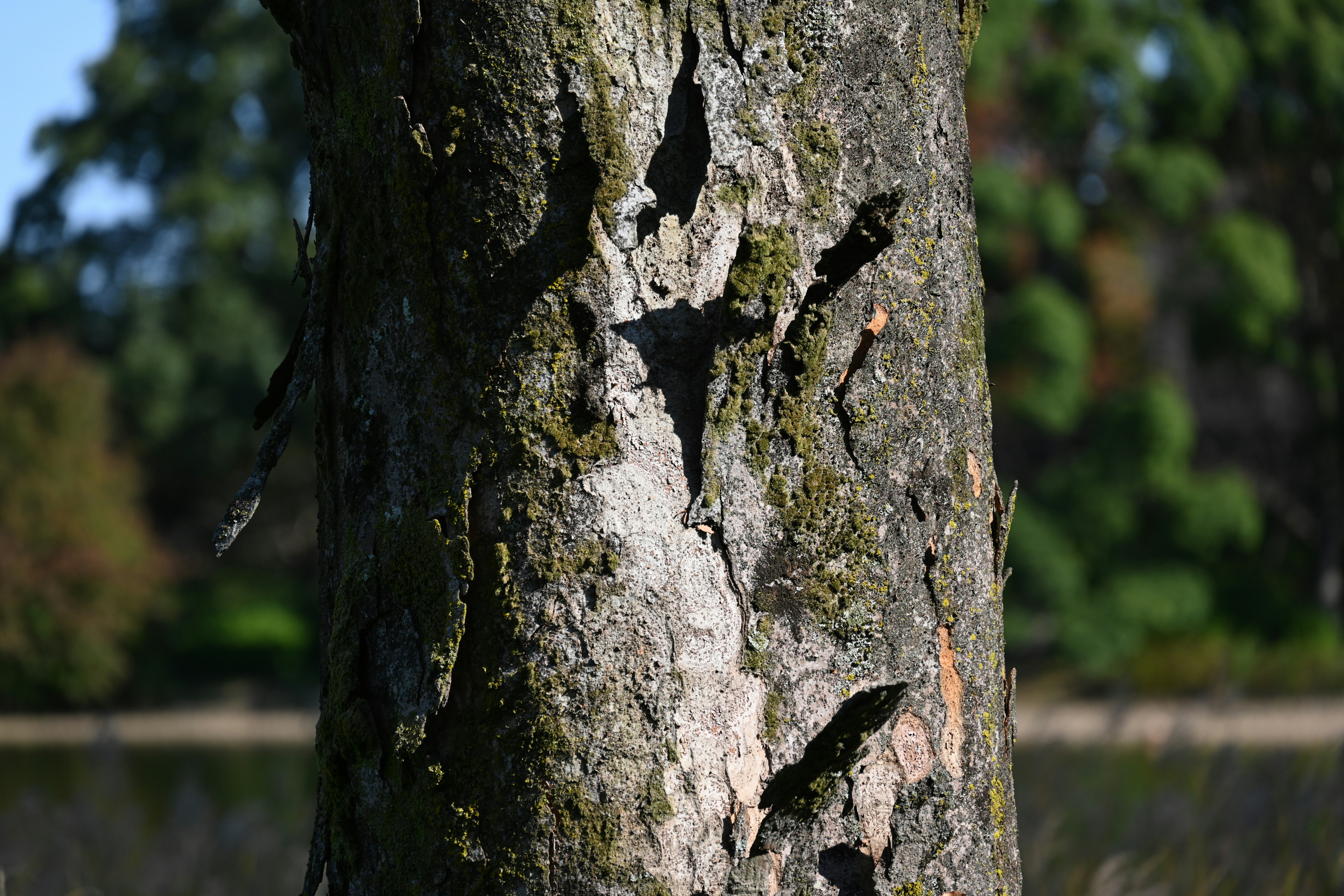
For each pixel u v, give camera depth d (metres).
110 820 7.38
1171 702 25.91
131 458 42.22
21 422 38.66
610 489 3.71
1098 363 32.97
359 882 3.76
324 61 3.82
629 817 3.69
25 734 30.55
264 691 38.72
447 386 3.73
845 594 3.75
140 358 45.94
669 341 3.72
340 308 3.80
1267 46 32.69
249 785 13.04
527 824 3.69
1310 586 34.72
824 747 3.71
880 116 3.78
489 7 3.71
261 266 47.62
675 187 3.73
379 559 3.75
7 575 37.00
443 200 3.72
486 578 3.71
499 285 3.72
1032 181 31.58
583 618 3.70
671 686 3.70
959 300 3.84
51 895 6.18
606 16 3.72
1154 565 31.34
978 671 3.83
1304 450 35.22
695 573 3.71
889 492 3.77
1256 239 31.70
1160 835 6.14
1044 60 31.06
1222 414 35.72
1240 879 5.70
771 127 3.74
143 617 39.59
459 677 3.71
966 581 3.82
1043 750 7.77
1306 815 6.04
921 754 3.78
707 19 3.73
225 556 46.16
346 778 3.77
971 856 3.81
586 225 3.71
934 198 3.82
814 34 3.76
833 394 3.75
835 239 3.76
